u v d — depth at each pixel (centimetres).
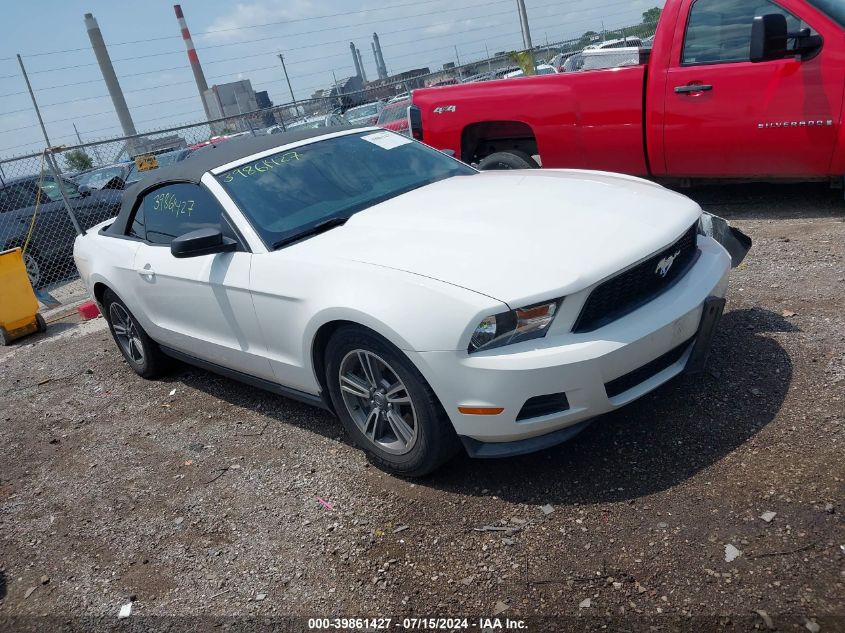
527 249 304
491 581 267
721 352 392
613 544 271
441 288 292
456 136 729
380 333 304
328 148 446
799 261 502
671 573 251
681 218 335
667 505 285
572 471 319
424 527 305
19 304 757
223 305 395
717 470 298
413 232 342
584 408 288
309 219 388
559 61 1573
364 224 369
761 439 312
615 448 328
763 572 242
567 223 324
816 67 548
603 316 296
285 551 312
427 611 260
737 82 582
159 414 484
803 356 371
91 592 315
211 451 415
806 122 562
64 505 394
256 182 407
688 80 604
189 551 328
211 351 431
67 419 514
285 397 445
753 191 708
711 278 329
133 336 536
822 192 664
